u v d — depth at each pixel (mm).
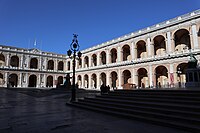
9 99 20625
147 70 40312
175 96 10805
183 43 39250
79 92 32500
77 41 18672
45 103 17469
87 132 6742
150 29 40812
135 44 44375
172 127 7441
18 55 60781
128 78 49031
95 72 56125
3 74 56281
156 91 13375
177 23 36094
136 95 13391
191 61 20953
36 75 63688
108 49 52562
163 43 43000
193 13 33969
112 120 9047
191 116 7809
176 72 34844
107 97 15328
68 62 72625
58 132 6715
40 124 8000
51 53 68938
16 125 7773
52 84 68688
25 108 13516
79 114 10891
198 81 19547
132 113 9930
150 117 8914
